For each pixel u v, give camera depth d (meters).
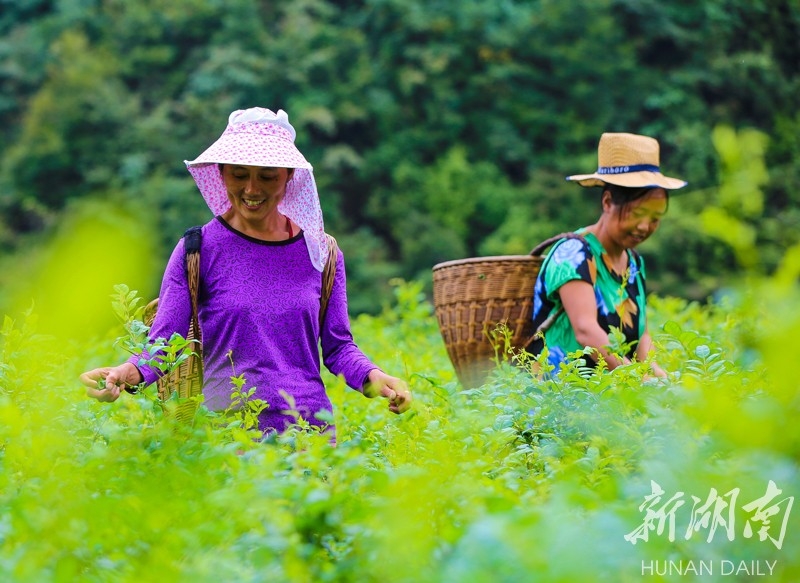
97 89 76.06
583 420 6.44
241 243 7.47
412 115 80.88
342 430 7.84
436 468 5.05
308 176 7.49
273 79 78.06
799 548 3.73
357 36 81.31
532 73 80.25
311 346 7.55
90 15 87.94
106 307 2.12
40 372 6.77
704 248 55.81
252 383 7.30
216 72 79.12
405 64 82.12
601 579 3.85
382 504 4.47
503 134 78.69
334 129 78.69
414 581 3.84
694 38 72.06
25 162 74.69
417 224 74.44
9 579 3.99
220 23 83.75
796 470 3.92
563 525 3.74
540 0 81.94
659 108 74.94
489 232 76.00
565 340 9.27
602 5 78.44
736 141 3.00
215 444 5.60
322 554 4.50
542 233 73.50
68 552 4.29
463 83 81.56
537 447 6.33
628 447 5.76
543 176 76.19
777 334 2.85
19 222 74.19
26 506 4.52
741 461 4.34
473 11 81.25
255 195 7.28
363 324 17.17
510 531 3.62
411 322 15.81
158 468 5.10
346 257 71.81
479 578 3.51
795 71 63.69
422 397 9.33
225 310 7.35
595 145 77.75
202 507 4.68
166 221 67.62
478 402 7.18
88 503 4.57
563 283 9.10
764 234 44.41
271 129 7.40
